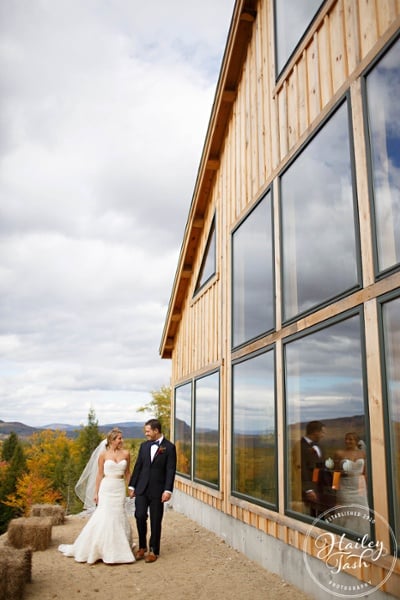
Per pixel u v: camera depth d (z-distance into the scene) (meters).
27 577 5.69
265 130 7.40
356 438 4.41
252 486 6.88
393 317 4.00
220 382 8.66
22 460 48.12
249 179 8.01
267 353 6.67
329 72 5.48
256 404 6.96
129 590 5.48
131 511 11.38
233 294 8.40
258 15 8.08
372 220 4.36
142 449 7.34
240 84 8.87
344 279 4.84
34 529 7.39
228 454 8.00
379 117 4.44
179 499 11.57
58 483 47.88
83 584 5.70
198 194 10.75
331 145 5.30
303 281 5.78
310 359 5.41
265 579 5.79
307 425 5.38
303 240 5.85
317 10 5.88
